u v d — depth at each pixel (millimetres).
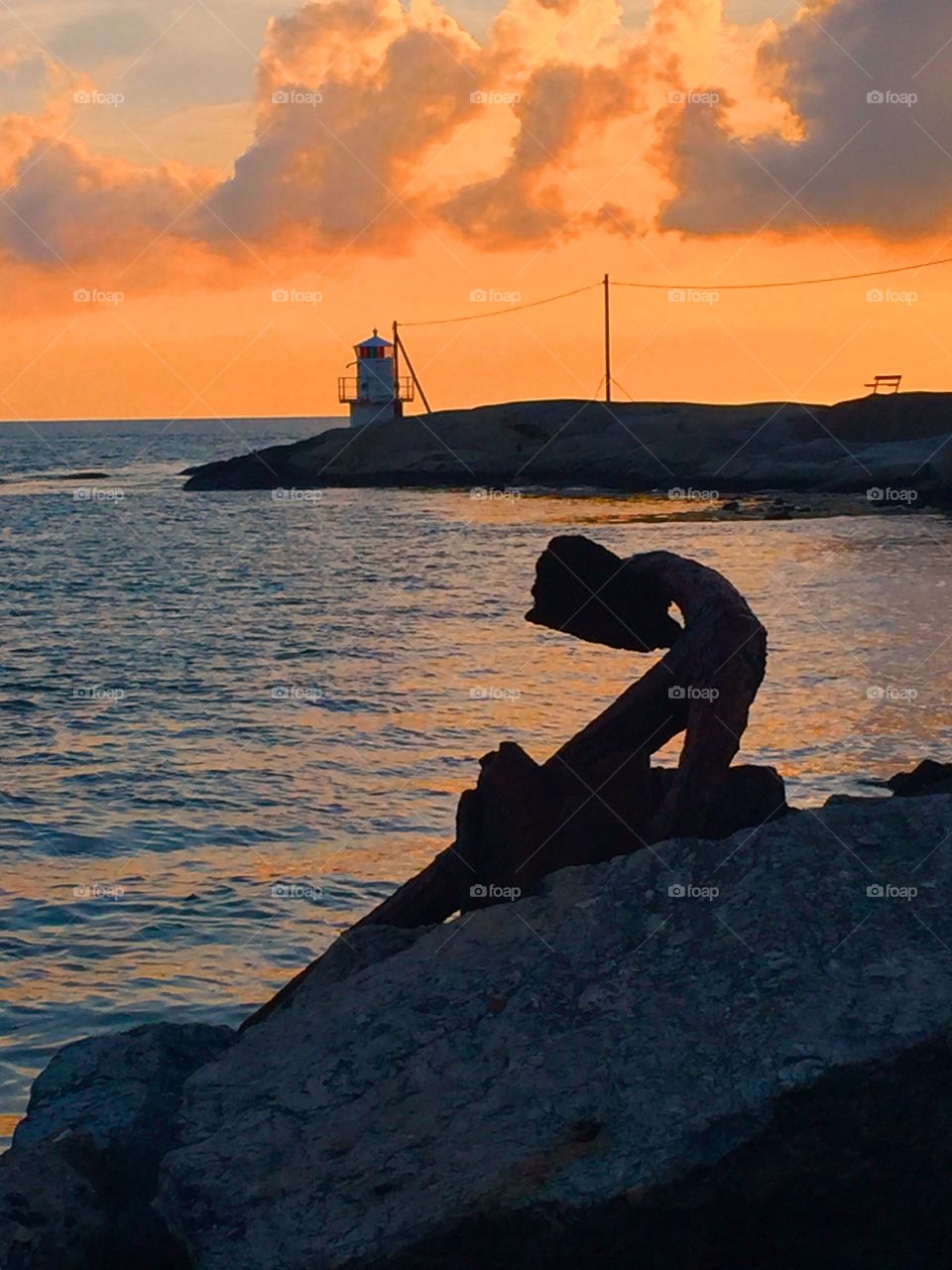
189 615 37375
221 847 13367
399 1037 4996
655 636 8047
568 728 19172
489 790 6684
